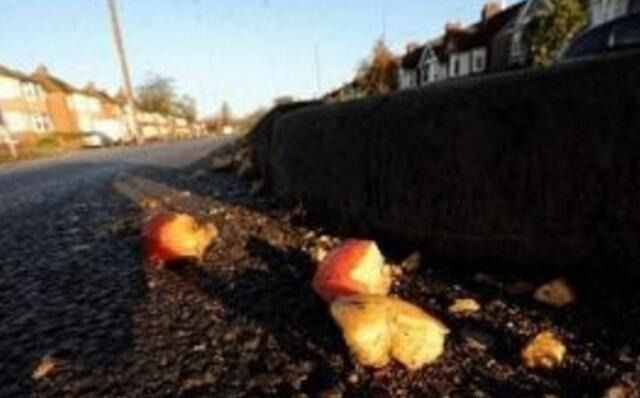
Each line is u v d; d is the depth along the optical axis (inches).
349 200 13.3
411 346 6.5
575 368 6.2
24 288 11.9
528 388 6.0
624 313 7.0
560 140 7.8
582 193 7.7
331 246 12.6
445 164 9.9
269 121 22.8
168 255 12.1
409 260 10.5
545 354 6.3
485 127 9.0
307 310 8.8
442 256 10.4
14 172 53.9
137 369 7.4
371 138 12.0
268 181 21.8
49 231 18.8
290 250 12.7
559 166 7.9
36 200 28.3
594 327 6.9
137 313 9.5
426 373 6.5
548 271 8.4
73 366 7.7
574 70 7.6
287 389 6.5
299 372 6.9
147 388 6.9
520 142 8.4
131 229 17.3
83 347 8.3
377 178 11.9
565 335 6.9
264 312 9.0
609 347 6.4
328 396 6.3
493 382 6.2
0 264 14.5
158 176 33.7
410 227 11.1
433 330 6.6
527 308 7.8
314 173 15.3
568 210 7.9
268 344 7.8
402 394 6.1
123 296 10.6
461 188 9.7
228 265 11.9
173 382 6.9
